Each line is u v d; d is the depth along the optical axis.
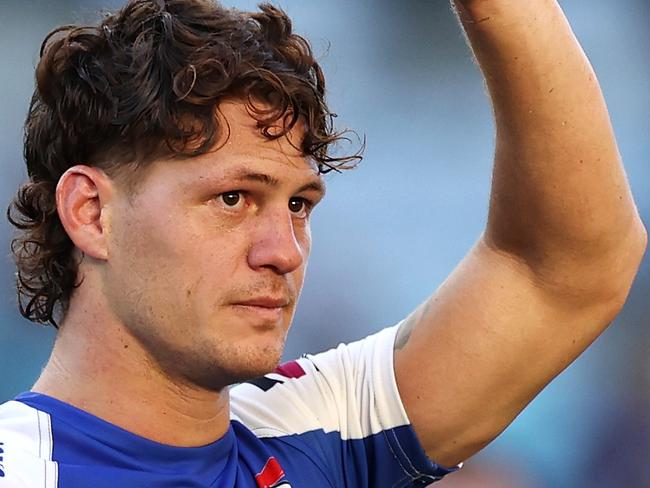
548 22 5.46
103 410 5.55
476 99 26.45
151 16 5.53
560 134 5.61
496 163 5.84
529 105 5.54
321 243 24.97
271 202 5.40
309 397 6.53
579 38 26.53
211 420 5.73
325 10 26.64
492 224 6.17
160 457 5.55
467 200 25.86
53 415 5.52
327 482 6.26
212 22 5.54
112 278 5.48
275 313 5.35
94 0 25.45
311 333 24.02
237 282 5.27
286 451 6.23
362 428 6.49
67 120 5.58
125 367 5.53
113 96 5.42
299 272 5.54
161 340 5.37
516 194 5.84
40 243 5.76
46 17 25.45
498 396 6.39
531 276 6.21
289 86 5.45
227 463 5.86
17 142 24.27
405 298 24.64
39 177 5.80
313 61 5.82
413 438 6.38
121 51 5.50
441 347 6.36
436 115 26.47
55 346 5.80
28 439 5.41
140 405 5.55
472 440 6.48
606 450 22.14
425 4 26.59
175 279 5.28
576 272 6.08
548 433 22.09
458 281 6.43
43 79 5.70
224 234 5.30
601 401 22.44
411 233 25.44
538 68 5.46
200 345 5.29
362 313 24.33
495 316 6.25
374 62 26.64
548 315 6.25
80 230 5.50
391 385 6.44
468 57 26.47
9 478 5.20
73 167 5.52
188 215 5.28
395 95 26.56
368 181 25.92
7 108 24.77
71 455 5.43
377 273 24.77
